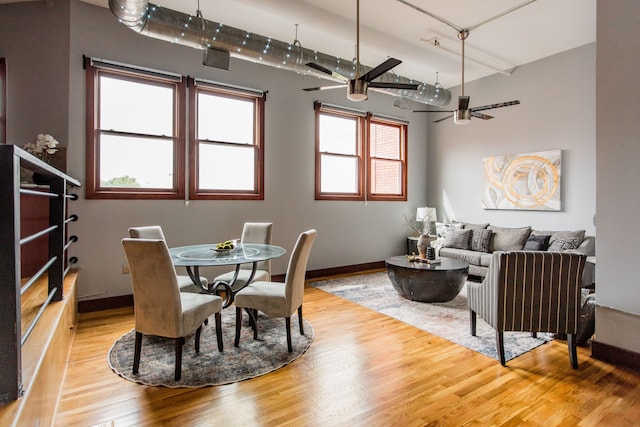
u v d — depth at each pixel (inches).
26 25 139.6
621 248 101.7
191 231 170.6
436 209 265.9
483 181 233.1
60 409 78.2
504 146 222.4
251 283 132.0
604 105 105.2
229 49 140.3
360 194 234.7
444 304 159.6
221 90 177.6
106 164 152.8
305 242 110.3
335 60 167.0
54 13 141.9
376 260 242.7
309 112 208.7
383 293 178.2
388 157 252.1
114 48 151.0
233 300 127.7
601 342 104.9
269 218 194.5
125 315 142.6
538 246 186.1
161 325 90.6
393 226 251.9
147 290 90.1
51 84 141.1
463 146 246.2
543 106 202.7
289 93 200.7
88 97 146.2
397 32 167.9
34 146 129.2
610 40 104.1
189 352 107.7
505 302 100.0
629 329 100.0
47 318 82.4
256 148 191.3
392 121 248.4
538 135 205.3
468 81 241.4
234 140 185.2
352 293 178.4
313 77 209.5
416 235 262.7
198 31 130.9
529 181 208.7
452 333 125.4
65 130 142.1
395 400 83.1
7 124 137.9
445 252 218.4
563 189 194.7
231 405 80.6
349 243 228.7
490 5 145.3
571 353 100.0
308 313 146.9
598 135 106.4
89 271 147.2
